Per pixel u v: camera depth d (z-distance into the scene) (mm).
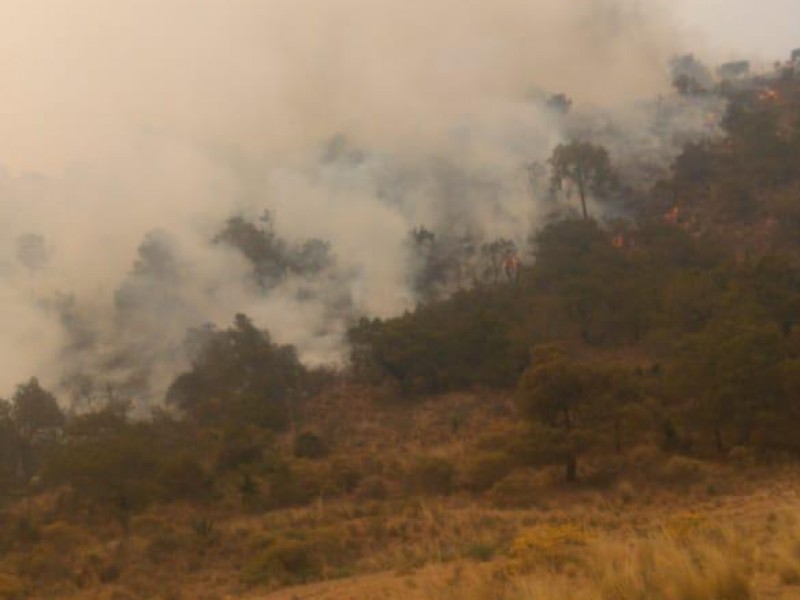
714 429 45688
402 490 45719
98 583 28953
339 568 27000
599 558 13484
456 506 39000
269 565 27453
